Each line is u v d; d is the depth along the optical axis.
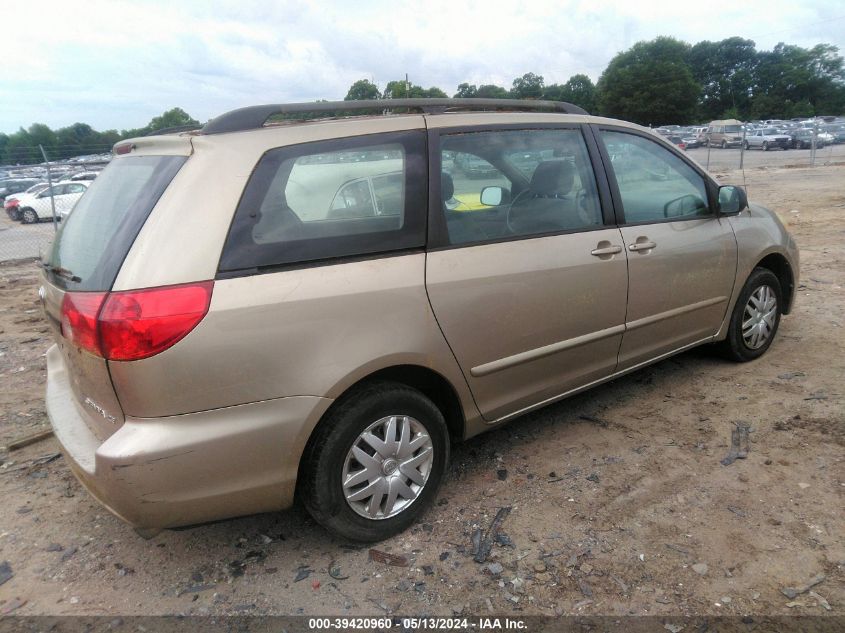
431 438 2.89
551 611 2.38
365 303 2.58
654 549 2.67
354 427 2.61
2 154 22.14
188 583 2.62
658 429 3.70
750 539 2.69
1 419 4.25
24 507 3.21
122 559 2.79
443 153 2.95
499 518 2.94
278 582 2.60
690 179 4.07
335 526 2.65
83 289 2.34
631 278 3.57
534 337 3.18
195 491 2.33
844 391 3.99
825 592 2.38
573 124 3.53
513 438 3.71
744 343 4.50
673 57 83.12
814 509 2.86
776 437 3.50
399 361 2.68
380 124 2.84
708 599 2.39
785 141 37.28
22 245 14.59
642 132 3.91
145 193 2.44
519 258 3.08
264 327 2.35
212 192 2.38
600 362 3.59
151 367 2.19
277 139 2.57
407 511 2.85
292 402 2.43
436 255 2.82
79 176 21.33
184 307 2.22
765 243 4.42
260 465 2.42
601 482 3.19
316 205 2.58
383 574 2.62
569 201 3.40
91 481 2.35
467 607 2.42
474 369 2.98
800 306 5.93
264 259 2.40
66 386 3.06
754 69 106.19
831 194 15.09
